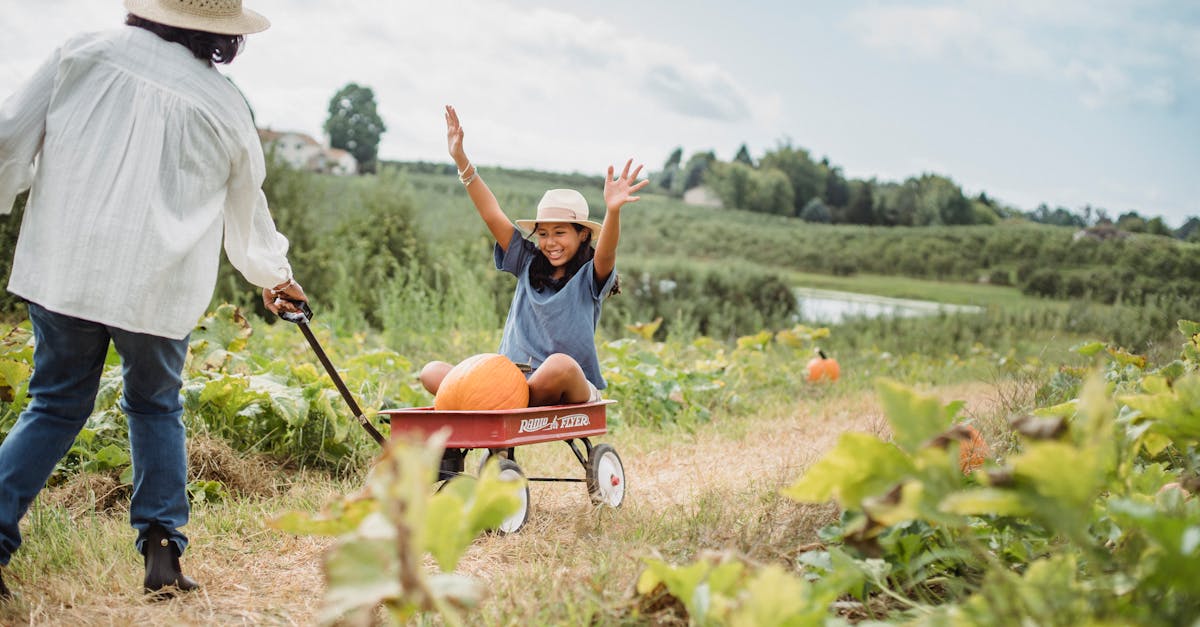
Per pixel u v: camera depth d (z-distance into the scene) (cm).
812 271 3500
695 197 6438
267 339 785
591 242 497
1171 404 257
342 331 1002
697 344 1112
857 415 780
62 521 364
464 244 1598
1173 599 197
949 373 1166
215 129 300
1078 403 305
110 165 284
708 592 209
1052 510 176
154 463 304
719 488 439
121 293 279
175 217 292
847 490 196
